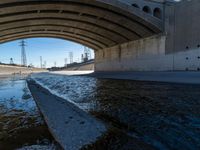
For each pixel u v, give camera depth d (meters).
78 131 9.58
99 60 93.19
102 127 9.89
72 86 32.78
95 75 65.31
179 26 47.88
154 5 51.03
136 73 52.81
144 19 49.12
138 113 13.26
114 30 60.41
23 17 49.00
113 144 8.04
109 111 13.96
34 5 41.91
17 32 63.19
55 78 57.88
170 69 50.00
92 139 8.54
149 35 57.12
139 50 62.00
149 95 20.38
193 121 11.21
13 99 22.77
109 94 22.20
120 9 45.66
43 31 67.69
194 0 43.66
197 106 14.69
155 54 54.84
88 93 23.70
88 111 13.99
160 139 8.66
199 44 42.12
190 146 7.96
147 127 10.34
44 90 28.17
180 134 9.28
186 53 45.44
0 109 17.22
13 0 37.91
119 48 74.38
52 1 40.56
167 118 11.92
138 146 7.84
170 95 19.75
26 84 43.56
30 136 10.11
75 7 44.66
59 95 22.92
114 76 53.94
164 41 51.66
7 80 58.38
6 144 9.13
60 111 14.20
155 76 40.84
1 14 43.88
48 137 9.88
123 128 10.12
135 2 48.62
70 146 8.09
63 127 10.49
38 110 16.41
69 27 62.53
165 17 51.38
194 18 43.66
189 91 21.78
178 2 48.53
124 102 17.19
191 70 43.66
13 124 12.42
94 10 46.75
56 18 52.91
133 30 56.88
